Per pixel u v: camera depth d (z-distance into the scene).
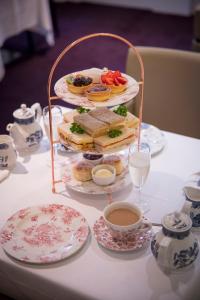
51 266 0.83
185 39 3.65
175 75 1.53
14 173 1.12
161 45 3.56
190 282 0.79
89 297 0.78
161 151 1.19
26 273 0.83
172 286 0.79
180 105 1.56
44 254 0.85
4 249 0.87
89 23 4.09
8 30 2.90
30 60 3.40
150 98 1.59
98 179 1.02
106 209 0.89
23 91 2.93
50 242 0.89
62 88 1.02
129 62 1.57
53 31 3.76
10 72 3.22
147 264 0.83
